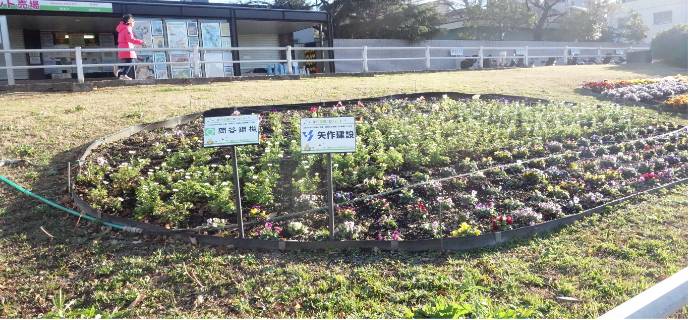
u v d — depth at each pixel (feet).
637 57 74.23
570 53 106.22
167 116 29.07
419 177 21.88
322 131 16.19
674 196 21.65
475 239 16.90
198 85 42.04
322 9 97.14
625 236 17.79
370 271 15.17
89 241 16.78
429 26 93.81
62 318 12.10
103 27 65.26
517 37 119.34
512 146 26.43
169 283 14.58
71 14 54.75
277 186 21.15
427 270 15.21
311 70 79.97
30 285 14.43
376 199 19.69
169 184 20.43
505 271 15.25
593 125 30.73
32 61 65.00
